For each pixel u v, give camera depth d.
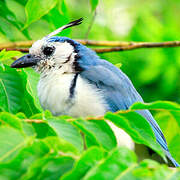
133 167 5.43
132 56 15.78
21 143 5.81
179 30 17.67
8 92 9.38
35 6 9.54
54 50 10.64
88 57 10.62
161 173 5.43
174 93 15.75
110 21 17.48
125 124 6.63
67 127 6.51
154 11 18.39
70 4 17.78
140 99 11.33
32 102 9.70
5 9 11.48
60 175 5.64
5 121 6.16
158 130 11.16
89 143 6.80
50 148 5.85
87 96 9.65
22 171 5.59
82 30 17.19
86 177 5.21
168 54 15.93
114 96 10.22
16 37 13.92
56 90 9.91
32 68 10.86
